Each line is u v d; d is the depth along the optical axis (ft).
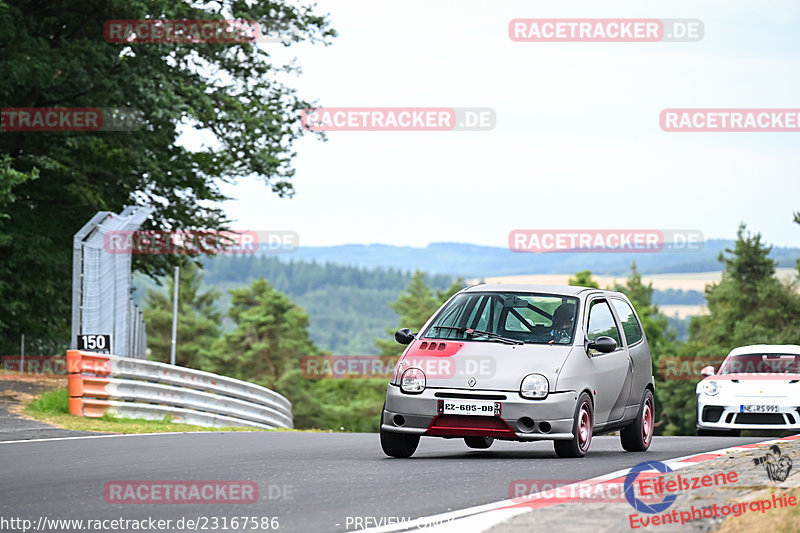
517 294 146.30
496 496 96.53
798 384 216.74
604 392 141.79
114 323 260.83
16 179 317.01
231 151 408.46
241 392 278.05
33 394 236.43
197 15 360.69
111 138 363.76
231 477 112.47
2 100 360.48
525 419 130.72
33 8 367.25
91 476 115.65
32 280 384.88
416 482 107.14
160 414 233.14
